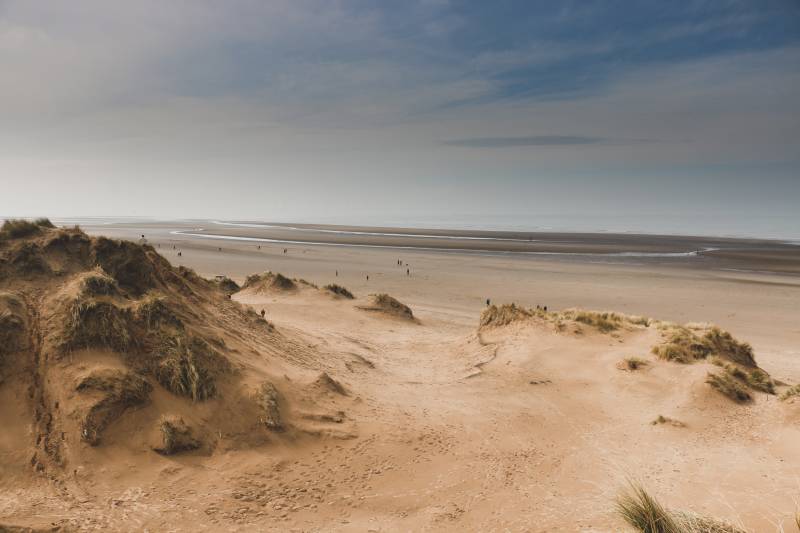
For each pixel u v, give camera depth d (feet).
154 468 26.66
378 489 28.81
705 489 29.81
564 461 35.14
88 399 27.96
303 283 126.62
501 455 35.45
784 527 23.11
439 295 156.56
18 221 38.78
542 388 54.29
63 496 22.89
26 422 26.23
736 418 44.55
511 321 79.36
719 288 172.86
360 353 65.57
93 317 32.50
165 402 30.78
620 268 232.32
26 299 33.09
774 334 107.55
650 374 55.72
